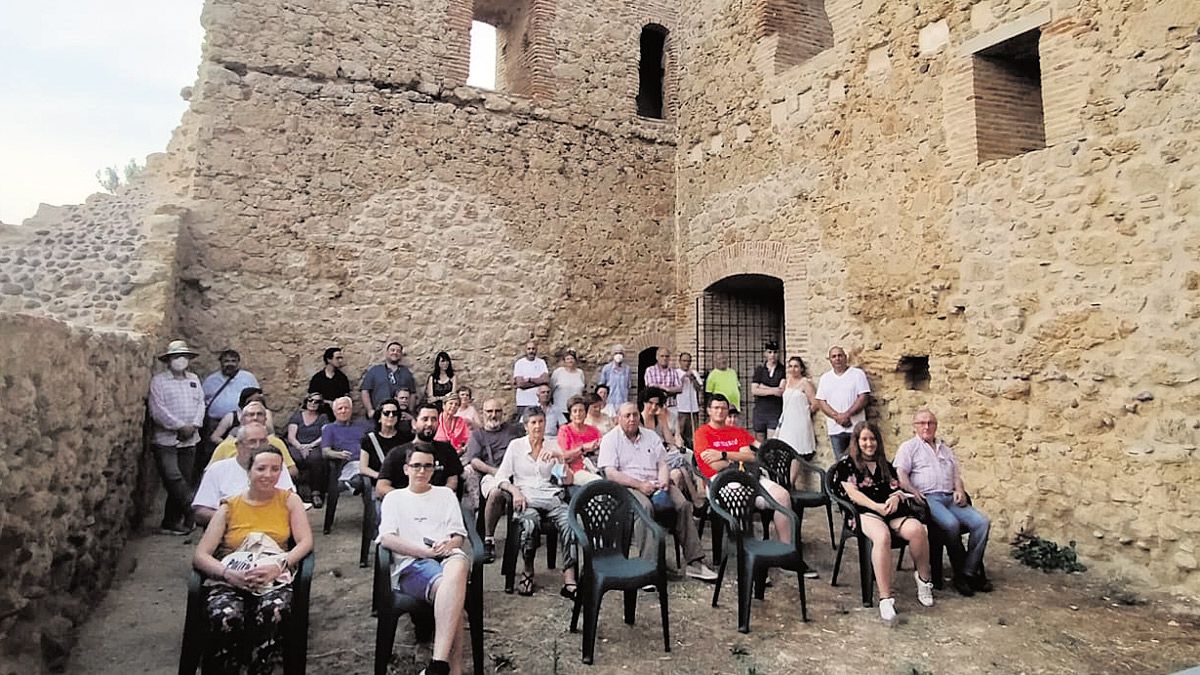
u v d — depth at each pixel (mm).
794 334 7605
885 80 6625
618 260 9703
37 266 6328
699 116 9555
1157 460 4441
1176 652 3463
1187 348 4324
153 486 5730
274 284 7789
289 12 8047
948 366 5879
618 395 8766
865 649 3502
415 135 8594
